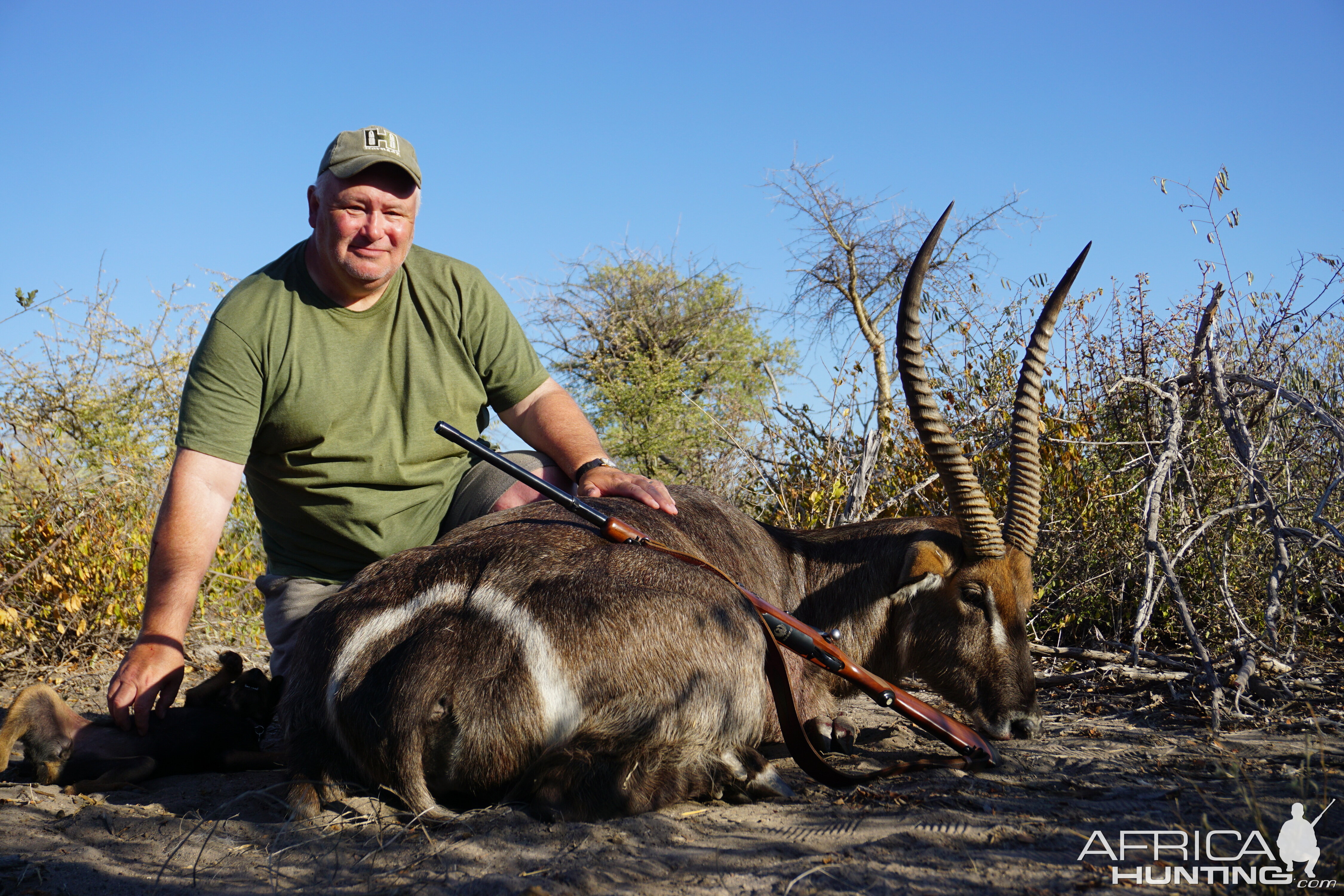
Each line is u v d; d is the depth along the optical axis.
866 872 2.49
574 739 2.94
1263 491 4.81
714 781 3.12
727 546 3.76
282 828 2.81
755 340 20.16
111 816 2.97
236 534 7.71
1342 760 3.43
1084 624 5.94
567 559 3.11
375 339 3.92
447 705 2.84
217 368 3.66
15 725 3.23
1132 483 5.77
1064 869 2.51
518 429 4.36
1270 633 4.61
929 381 3.95
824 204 15.79
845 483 6.73
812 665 3.91
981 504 3.88
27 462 6.83
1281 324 5.78
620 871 2.49
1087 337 6.32
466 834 2.73
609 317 19.83
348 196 3.60
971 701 3.96
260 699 3.72
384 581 3.08
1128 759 3.60
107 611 6.14
